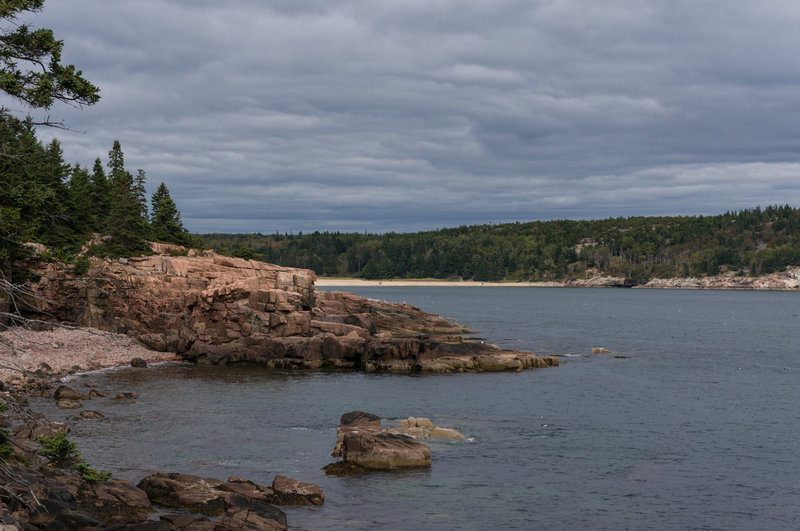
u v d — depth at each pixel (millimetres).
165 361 75312
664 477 37250
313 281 99125
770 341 115000
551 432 46844
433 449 41688
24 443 31844
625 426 49062
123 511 26812
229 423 46812
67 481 27750
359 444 37781
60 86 20203
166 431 43844
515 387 64375
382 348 73125
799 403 58312
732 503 33438
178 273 85875
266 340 75250
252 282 81312
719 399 59906
